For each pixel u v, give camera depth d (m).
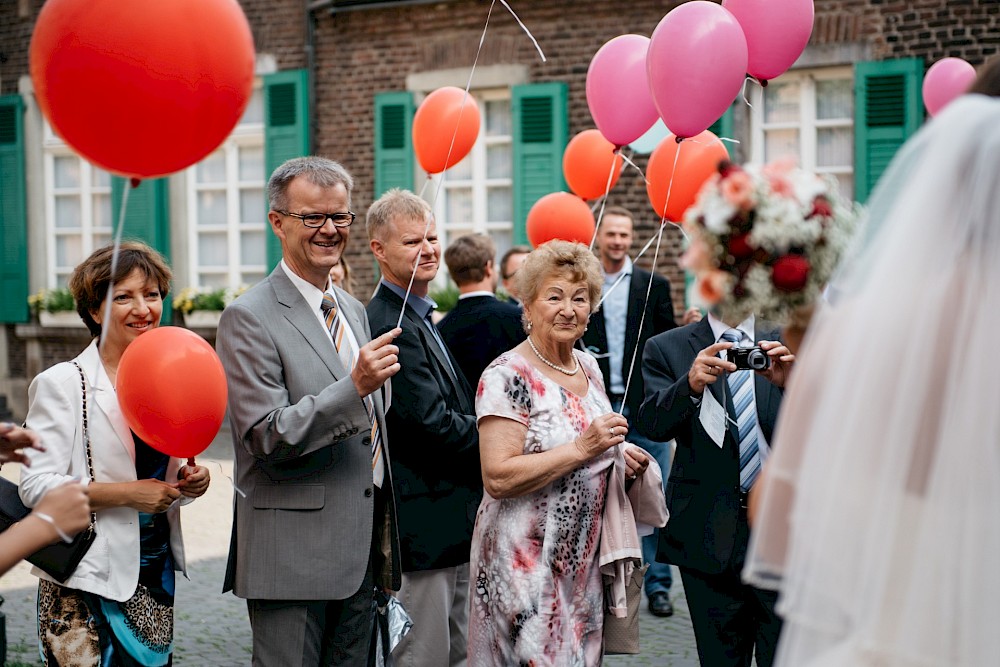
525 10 10.70
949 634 1.77
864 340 1.85
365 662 3.44
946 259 1.84
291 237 3.38
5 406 13.77
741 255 2.19
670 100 3.67
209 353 2.96
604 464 3.22
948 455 1.78
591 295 3.30
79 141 2.55
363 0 11.41
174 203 12.62
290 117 11.84
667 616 5.79
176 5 2.50
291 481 3.28
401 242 4.12
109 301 2.73
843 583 1.82
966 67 5.46
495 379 3.21
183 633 5.54
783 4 3.81
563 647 3.10
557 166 10.56
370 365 3.13
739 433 3.58
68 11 2.46
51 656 2.98
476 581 3.22
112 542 3.01
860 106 9.25
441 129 4.66
